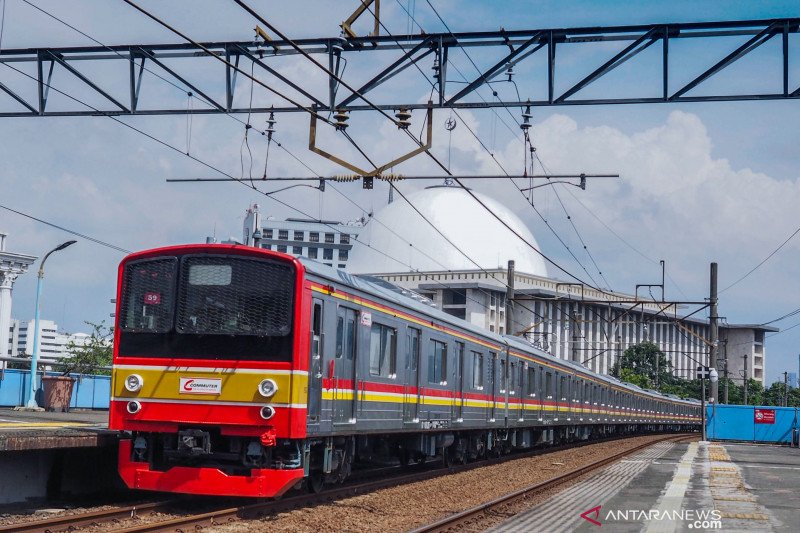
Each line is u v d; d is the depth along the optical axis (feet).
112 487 51.29
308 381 45.03
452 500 55.01
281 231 494.59
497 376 86.53
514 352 93.50
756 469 83.30
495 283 319.68
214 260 45.32
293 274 44.57
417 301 67.97
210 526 39.14
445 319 70.38
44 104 62.80
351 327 51.96
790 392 369.50
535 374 103.30
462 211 357.20
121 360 45.52
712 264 159.12
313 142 59.98
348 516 45.24
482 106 58.49
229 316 44.62
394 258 330.13
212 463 45.44
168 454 45.21
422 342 64.59
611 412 157.17
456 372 73.56
